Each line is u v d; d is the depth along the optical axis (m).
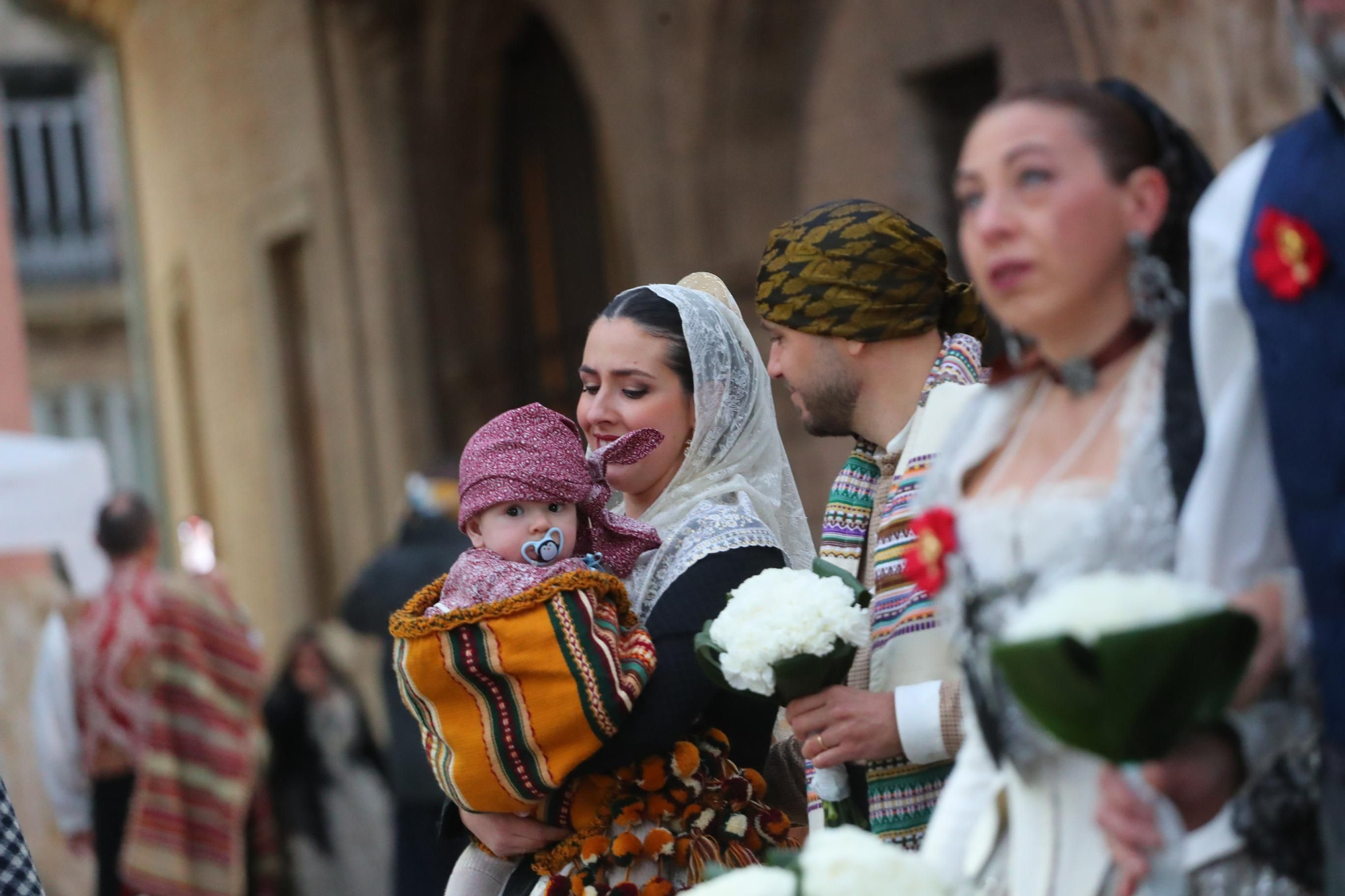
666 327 3.16
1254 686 1.92
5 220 10.78
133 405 26.62
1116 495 1.99
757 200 10.23
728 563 2.96
